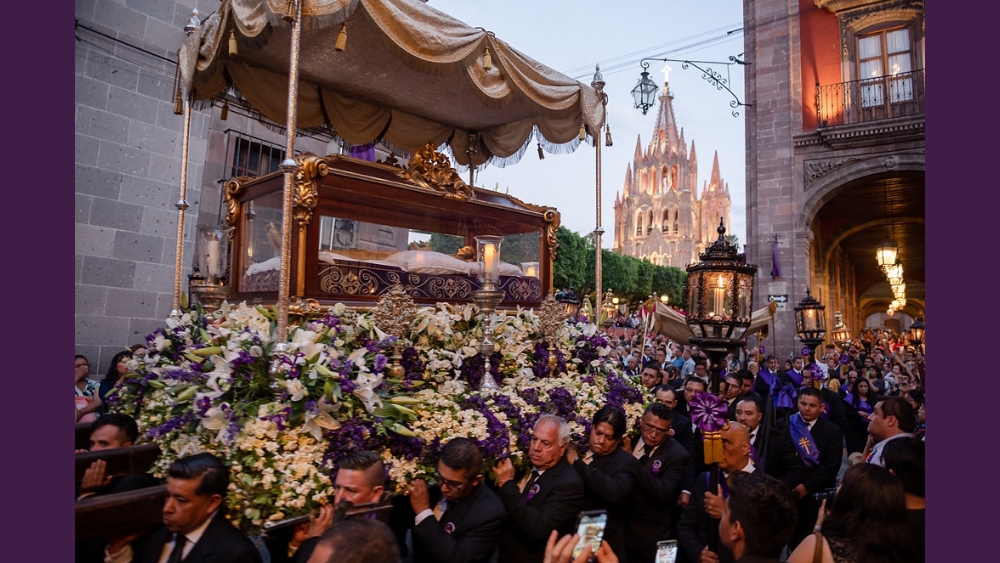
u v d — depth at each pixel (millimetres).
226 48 4598
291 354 2959
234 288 4535
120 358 5777
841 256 25469
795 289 15305
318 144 10914
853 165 14953
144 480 3027
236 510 2662
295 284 3768
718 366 4773
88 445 3721
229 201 4602
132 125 7805
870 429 4324
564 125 6125
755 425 4516
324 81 5562
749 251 16219
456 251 5211
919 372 10531
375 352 3395
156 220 8008
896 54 15055
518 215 5402
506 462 3379
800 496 4453
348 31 4594
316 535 2693
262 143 10172
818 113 15508
